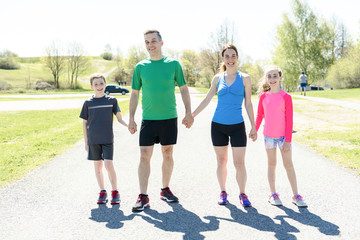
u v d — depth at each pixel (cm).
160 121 381
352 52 3744
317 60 4034
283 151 371
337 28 5091
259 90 406
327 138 755
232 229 303
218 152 384
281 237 284
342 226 303
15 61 9219
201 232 297
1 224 319
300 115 1245
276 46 4175
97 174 394
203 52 4553
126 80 9219
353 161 543
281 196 391
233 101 378
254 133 390
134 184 450
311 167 517
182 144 739
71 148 716
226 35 4166
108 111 395
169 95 383
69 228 309
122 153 654
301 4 4066
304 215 332
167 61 387
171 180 465
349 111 1305
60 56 7400
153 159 599
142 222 322
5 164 568
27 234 297
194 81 8488
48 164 568
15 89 6588
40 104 2534
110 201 387
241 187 372
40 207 364
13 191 420
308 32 4066
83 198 395
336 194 390
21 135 959
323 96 2164
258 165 543
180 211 352
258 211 347
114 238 287
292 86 4372
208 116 1273
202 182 454
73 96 4128
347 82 3606
